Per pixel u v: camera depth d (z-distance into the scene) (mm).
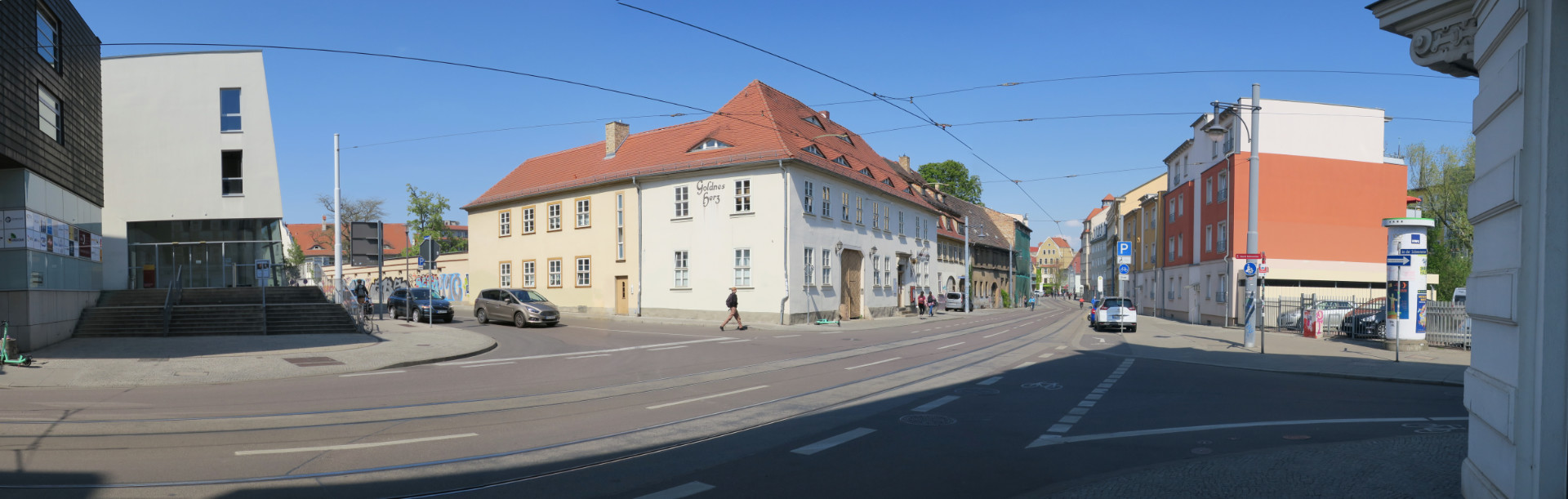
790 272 31922
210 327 22031
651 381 13141
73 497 5742
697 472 6613
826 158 36781
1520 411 4398
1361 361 17109
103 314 21359
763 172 32625
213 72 29156
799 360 16781
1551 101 4125
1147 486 6039
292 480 6297
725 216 33562
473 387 12305
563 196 40406
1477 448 5219
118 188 28500
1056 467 6828
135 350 17484
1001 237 74750
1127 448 7637
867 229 40094
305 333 22781
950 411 9891
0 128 15734
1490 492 4832
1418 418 9492
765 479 6367
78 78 20281
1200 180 42188
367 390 11898
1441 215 45719
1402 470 6418
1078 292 127938
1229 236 36469
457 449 7512
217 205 28875
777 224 32094
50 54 18547
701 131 37031
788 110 38625
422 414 9602
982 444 7809
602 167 39781
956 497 5871
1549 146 4125
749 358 17422
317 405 10328
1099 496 5789
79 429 8477
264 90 29391
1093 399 11055
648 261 36031
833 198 36312
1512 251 4566
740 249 33031
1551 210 4141
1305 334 26594
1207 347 21375
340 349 18344
